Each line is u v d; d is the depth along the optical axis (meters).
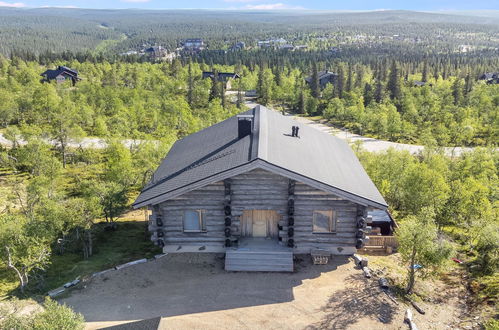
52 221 23.36
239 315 19.16
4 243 20.72
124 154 40.78
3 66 139.38
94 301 20.39
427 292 21.52
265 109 33.09
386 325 18.48
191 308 19.73
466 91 112.19
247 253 23.77
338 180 23.78
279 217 24.91
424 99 101.00
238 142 26.23
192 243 24.59
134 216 33.50
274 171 21.83
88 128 70.50
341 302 20.16
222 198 23.66
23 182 44.19
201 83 115.12
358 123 89.06
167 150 40.59
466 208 31.16
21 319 15.62
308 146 28.09
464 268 24.42
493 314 19.06
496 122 77.25
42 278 22.22
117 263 24.50
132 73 119.88
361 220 23.53
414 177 31.78
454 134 73.69
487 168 41.91
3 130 67.00
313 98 111.00
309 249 24.47
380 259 24.61
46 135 54.66
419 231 20.05
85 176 46.69
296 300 20.33
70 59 181.62
